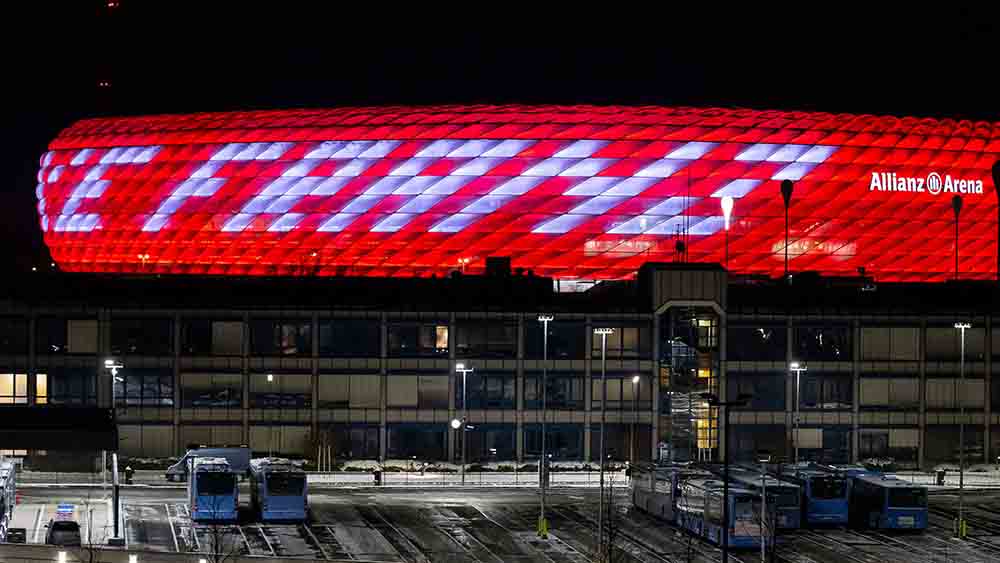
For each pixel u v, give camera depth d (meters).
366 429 140.75
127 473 121.19
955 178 193.75
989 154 195.88
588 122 188.88
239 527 102.12
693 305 142.00
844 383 144.50
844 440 144.38
